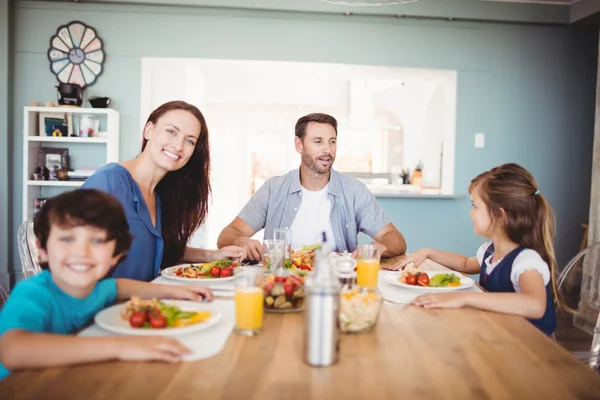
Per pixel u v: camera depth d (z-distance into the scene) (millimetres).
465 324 1183
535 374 884
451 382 844
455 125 4727
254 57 4500
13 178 4453
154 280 1598
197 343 1003
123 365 883
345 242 2529
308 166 2414
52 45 4402
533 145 4785
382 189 5266
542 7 4570
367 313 1096
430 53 4637
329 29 4539
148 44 4449
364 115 6523
